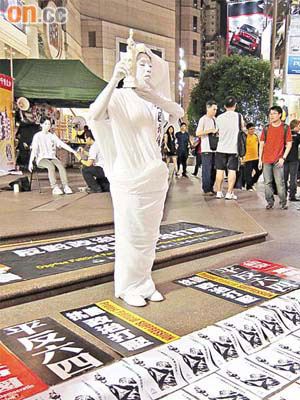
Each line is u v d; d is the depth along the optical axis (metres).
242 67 22.33
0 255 3.61
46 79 10.17
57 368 2.02
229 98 6.75
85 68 10.59
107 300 2.85
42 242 4.08
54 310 2.70
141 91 2.59
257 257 3.91
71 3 27.92
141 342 2.28
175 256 3.70
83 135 13.30
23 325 2.47
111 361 2.09
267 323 2.51
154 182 2.54
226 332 2.35
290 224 5.32
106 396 1.84
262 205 6.79
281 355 2.26
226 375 2.08
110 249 3.83
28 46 15.24
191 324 2.51
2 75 8.83
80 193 7.45
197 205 6.45
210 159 7.42
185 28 50.94
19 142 11.09
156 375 2.00
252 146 8.48
